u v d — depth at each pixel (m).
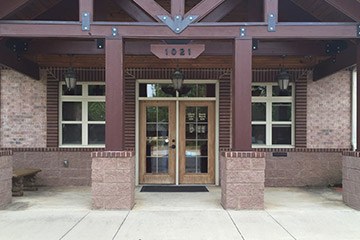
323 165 9.77
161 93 9.90
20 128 9.71
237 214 6.50
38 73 9.66
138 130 9.84
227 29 6.85
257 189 6.78
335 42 8.38
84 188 9.33
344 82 9.86
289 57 9.75
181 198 7.95
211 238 5.23
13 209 6.90
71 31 6.79
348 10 6.86
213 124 9.90
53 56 9.65
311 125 9.82
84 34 6.80
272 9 6.87
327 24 6.84
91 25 6.81
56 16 8.59
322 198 8.09
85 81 9.80
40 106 9.73
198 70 9.64
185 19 6.83
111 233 5.44
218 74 9.65
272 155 9.75
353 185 7.07
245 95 6.82
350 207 7.14
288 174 9.74
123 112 6.93
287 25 6.84
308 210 6.87
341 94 9.85
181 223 5.95
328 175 9.77
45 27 6.76
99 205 6.78
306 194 8.59
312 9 8.25
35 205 7.25
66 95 9.90
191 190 8.97
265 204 7.40
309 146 9.80
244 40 6.84
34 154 9.69
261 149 9.73
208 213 6.56
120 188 6.77
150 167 9.91
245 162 6.76
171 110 9.92
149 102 9.91
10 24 6.71
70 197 8.12
